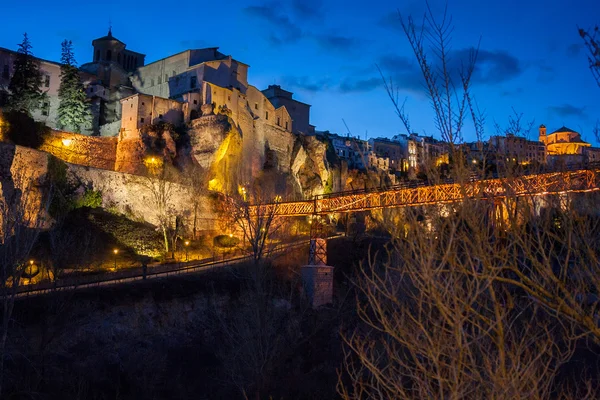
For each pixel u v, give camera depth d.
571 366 15.23
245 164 81.44
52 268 40.31
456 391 7.36
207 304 40.94
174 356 35.62
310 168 96.44
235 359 29.92
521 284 8.13
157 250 55.12
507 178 8.62
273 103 101.19
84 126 76.12
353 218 70.88
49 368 29.30
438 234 8.59
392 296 8.88
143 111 70.88
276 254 49.66
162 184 61.50
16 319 30.78
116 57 95.94
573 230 8.74
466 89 9.04
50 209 49.72
